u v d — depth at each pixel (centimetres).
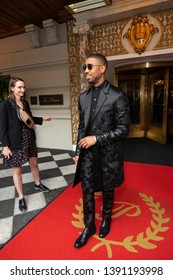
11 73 496
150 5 319
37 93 480
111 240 167
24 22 416
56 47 425
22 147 212
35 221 197
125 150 448
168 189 254
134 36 355
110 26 378
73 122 441
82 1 321
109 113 145
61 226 189
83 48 385
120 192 248
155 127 539
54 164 368
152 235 171
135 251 155
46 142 495
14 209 221
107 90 145
